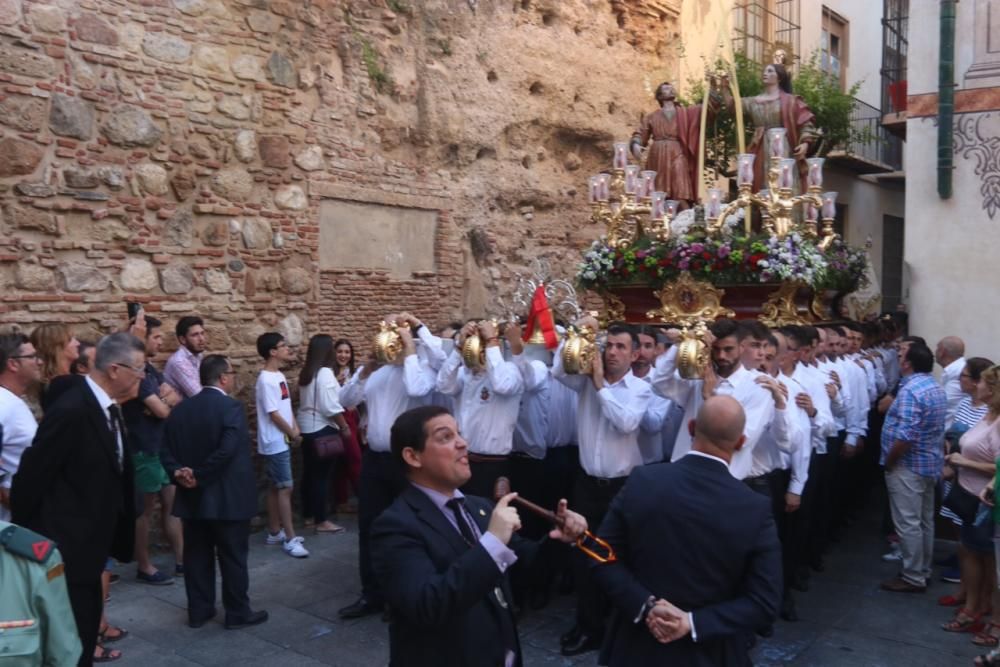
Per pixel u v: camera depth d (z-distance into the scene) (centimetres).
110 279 763
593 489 577
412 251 1061
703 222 822
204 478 584
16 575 263
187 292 821
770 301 761
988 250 922
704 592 317
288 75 910
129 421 682
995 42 914
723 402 332
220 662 550
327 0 953
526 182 1212
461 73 1117
